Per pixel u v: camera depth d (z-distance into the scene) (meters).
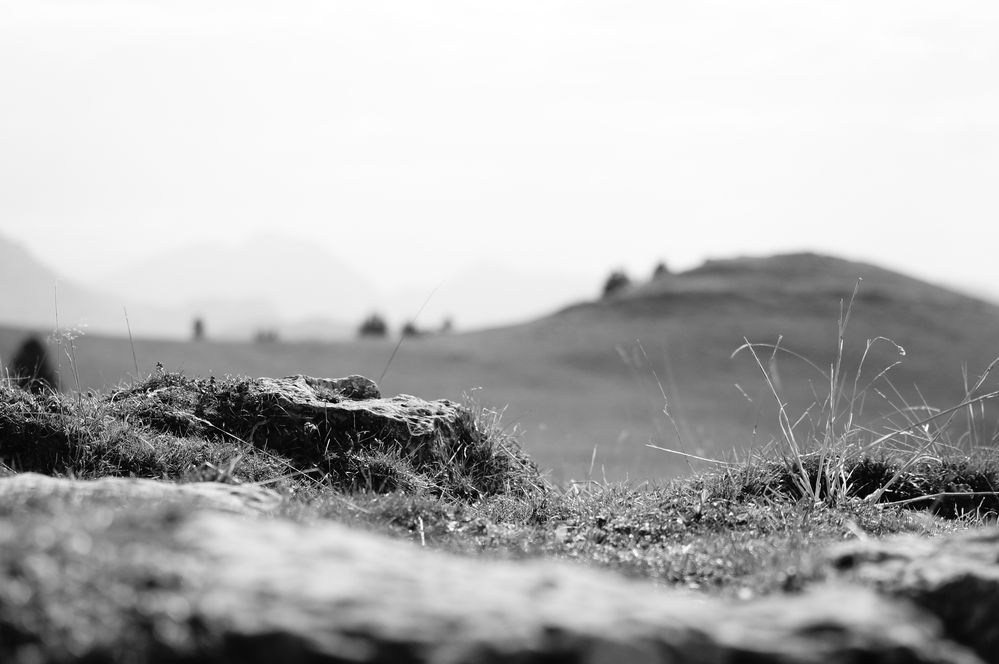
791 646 2.78
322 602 2.75
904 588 4.13
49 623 2.56
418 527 6.64
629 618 2.79
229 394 8.95
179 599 2.68
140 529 3.08
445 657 2.56
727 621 2.97
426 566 3.17
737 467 8.97
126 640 2.57
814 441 9.52
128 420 8.35
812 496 8.11
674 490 8.55
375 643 2.60
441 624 2.68
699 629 2.79
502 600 2.85
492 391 33.97
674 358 37.31
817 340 38.28
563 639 2.64
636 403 32.38
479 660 2.56
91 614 2.60
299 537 3.26
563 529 7.36
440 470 8.76
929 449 9.49
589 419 29.77
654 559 6.18
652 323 41.97
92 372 32.94
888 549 4.75
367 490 8.15
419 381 35.56
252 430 8.64
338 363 38.19
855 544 4.97
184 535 3.09
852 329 39.47
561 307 48.75
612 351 38.62
